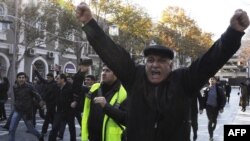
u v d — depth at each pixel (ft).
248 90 107.45
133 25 137.69
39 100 34.60
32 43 121.39
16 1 94.99
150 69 9.61
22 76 34.24
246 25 8.28
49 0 112.57
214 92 40.40
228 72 458.50
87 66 30.68
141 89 9.60
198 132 48.47
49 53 135.23
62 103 33.12
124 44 140.26
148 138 9.31
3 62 116.16
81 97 31.91
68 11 115.85
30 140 39.99
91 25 9.02
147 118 9.38
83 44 129.18
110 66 9.52
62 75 33.91
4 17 102.83
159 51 9.53
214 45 8.91
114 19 131.75
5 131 45.47
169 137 9.28
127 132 9.69
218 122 61.21
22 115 34.14
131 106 9.66
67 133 44.96
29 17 105.70
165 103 9.32
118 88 16.75
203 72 9.11
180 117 9.34
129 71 9.71
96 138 16.88
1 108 57.82
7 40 116.16
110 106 15.29
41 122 56.90
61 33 116.26
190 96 9.56
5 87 57.98
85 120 17.43
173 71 9.80
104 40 9.20
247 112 83.56
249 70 283.18
